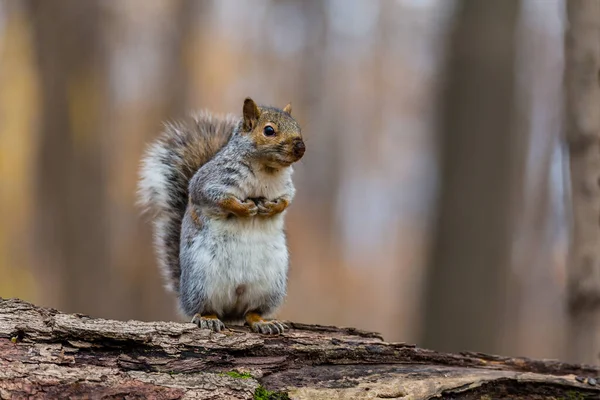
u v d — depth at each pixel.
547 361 7.00
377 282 31.08
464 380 6.21
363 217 41.91
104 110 16.16
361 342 6.41
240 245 6.98
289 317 25.33
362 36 42.53
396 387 5.98
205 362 5.72
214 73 28.73
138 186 8.55
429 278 12.15
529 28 27.80
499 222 11.73
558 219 25.56
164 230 8.30
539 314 25.30
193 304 7.01
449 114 11.94
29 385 5.18
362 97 42.31
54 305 15.78
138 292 20.50
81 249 15.42
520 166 22.16
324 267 31.27
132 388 5.35
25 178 18.44
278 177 7.16
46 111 15.55
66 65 15.59
